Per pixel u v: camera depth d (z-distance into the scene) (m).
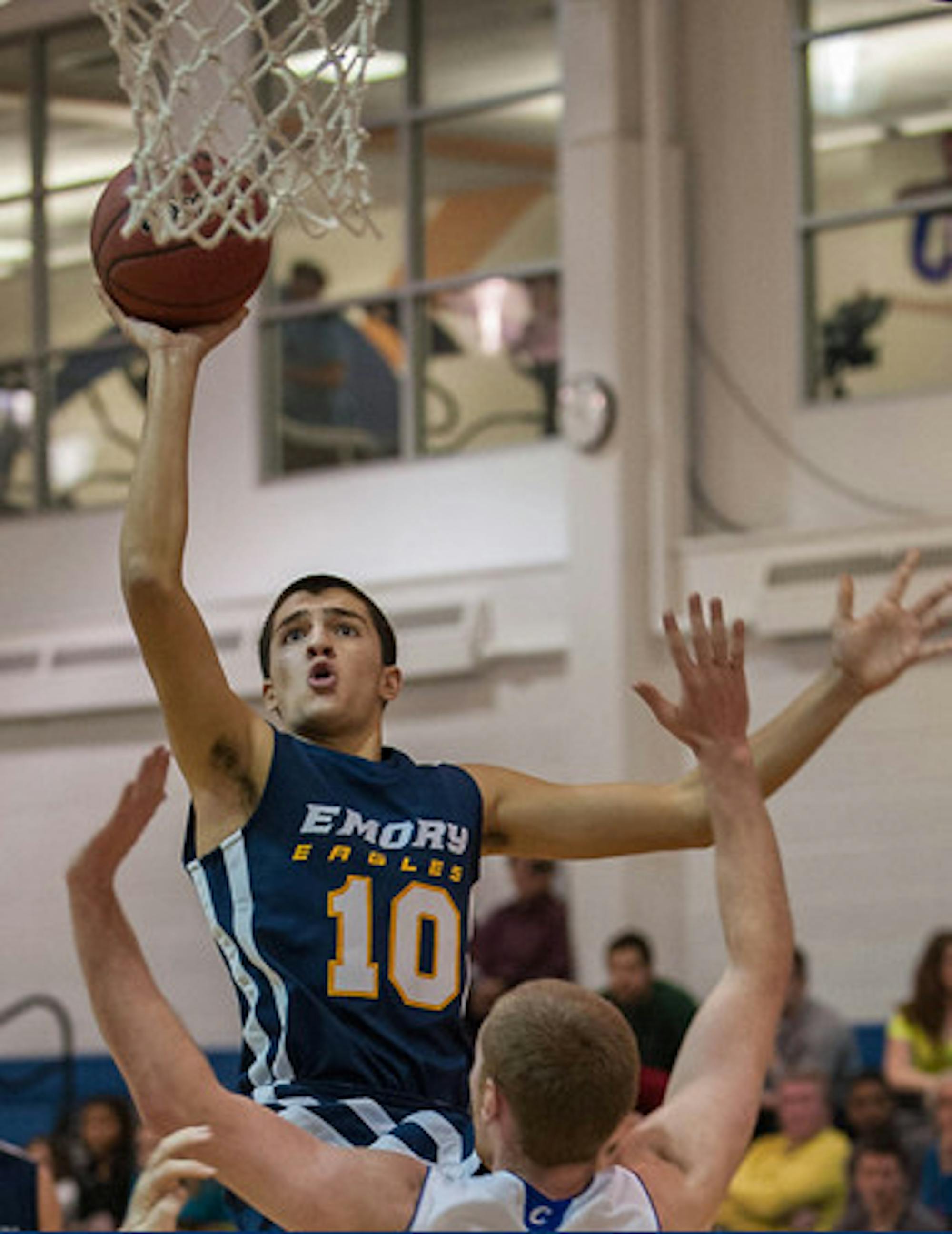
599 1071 3.93
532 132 15.87
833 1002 14.12
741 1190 10.95
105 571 17.28
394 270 16.31
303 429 16.58
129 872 16.50
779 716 4.99
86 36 17.52
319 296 16.59
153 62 5.19
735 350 15.12
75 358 17.58
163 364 4.94
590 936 14.45
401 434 16.23
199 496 16.84
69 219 17.62
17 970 17.03
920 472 14.48
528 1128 3.94
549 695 15.30
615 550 14.71
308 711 5.07
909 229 14.71
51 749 17.20
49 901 17.02
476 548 15.77
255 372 16.72
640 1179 4.04
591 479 14.87
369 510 16.22
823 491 14.77
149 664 4.70
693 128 15.38
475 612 15.48
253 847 4.82
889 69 14.89
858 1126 11.06
